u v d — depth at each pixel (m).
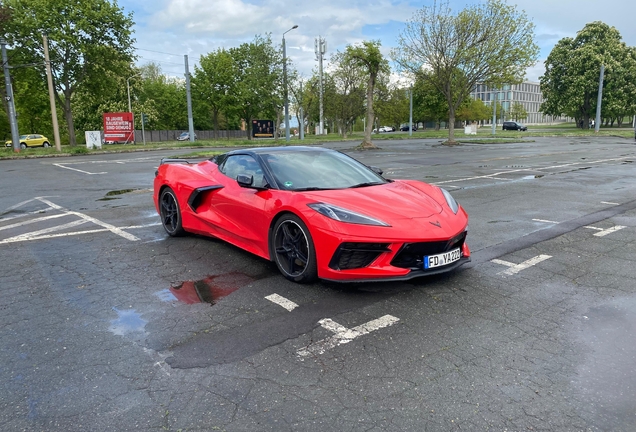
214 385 2.46
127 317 3.36
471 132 52.97
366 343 2.92
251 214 4.38
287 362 2.69
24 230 6.27
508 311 3.38
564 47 57.59
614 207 7.32
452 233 3.73
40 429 2.12
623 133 44.31
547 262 4.53
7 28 28.88
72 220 6.93
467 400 2.30
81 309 3.51
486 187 9.70
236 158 5.16
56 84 32.66
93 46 31.19
